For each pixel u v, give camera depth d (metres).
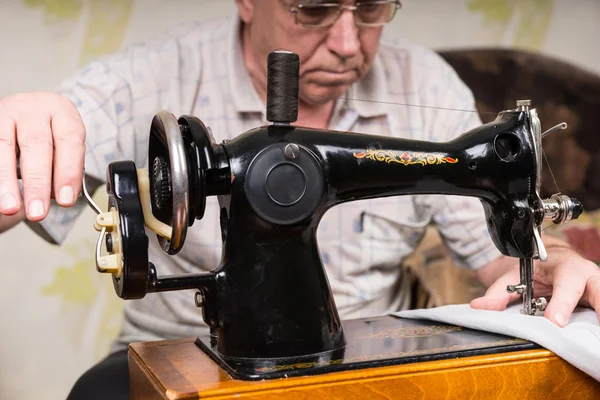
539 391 1.05
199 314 1.91
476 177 1.13
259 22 1.83
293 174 1.01
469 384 1.02
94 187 1.91
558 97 2.28
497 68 2.23
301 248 1.04
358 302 1.93
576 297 1.21
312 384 0.94
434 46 2.16
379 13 1.76
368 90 1.86
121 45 1.96
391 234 1.93
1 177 1.02
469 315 1.20
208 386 0.93
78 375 2.04
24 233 1.97
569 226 2.24
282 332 1.02
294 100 1.04
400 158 1.08
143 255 0.97
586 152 2.29
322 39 1.70
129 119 1.93
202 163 0.97
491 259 1.90
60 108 1.18
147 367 1.04
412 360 1.01
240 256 1.02
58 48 1.95
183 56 1.95
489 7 2.21
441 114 1.51
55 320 2.01
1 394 2.00
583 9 2.29
